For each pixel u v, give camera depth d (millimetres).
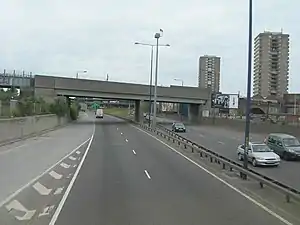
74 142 38125
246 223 10102
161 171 20609
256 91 121188
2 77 70188
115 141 40844
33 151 28969
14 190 14414
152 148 34281
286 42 118312
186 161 25516
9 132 34531
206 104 89438
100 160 25094
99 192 14359
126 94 79438
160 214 10922
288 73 119562
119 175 18891
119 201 12727
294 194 12438
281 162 28375
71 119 85188
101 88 76438
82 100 169750
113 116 131750
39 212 11164
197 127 72875
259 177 16141
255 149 26469
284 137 31062
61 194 13961
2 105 39188
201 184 16750
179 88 85438
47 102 64000
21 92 68375
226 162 21125
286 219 10742
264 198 14070
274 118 88750
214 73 140875
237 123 65938
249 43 20281
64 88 72875
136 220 10156
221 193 14672
